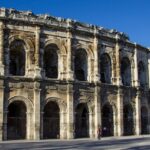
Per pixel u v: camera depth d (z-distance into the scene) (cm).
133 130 7481
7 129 5997
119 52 7312
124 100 7306
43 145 4650
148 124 7931
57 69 6500
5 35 5881
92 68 6788
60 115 6247
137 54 7831
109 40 7162
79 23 6725
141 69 8106
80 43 6669
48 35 6300
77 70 6931
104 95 6894
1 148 4141
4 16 5856
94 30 6888
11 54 6269
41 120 5975
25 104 5900
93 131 6625
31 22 6091
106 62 7200
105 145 4597
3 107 5662
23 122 6000
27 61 6059
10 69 6259
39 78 5981
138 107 7581
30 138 5866
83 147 4266
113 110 7081
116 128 7081
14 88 5816
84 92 6569
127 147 4228
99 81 6775
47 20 6319
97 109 6681
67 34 6488
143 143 4966
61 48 6419
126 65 7681
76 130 6694
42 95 6038
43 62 6244
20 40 6034
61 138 6197
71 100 6309
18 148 4144
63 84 6303
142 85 8044
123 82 7638
